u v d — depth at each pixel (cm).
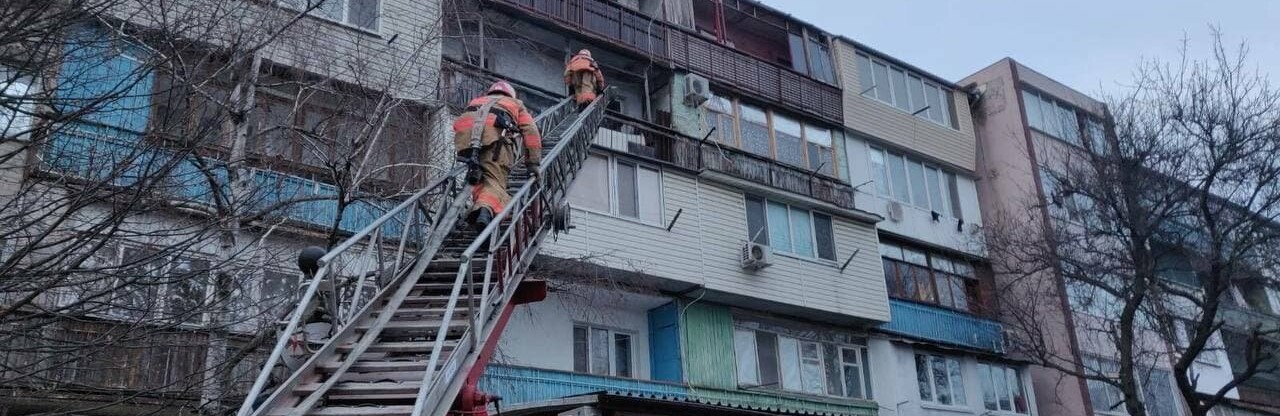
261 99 1027
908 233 1998
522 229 709
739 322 1628
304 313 493
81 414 847
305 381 477
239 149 854
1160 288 1697
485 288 560
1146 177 1648
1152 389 2084
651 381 1440
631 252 1461
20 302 662
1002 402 1944
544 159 778
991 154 2267
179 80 773
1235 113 1628
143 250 807
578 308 1456
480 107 706
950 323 1939
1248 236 1570
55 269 737
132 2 855
